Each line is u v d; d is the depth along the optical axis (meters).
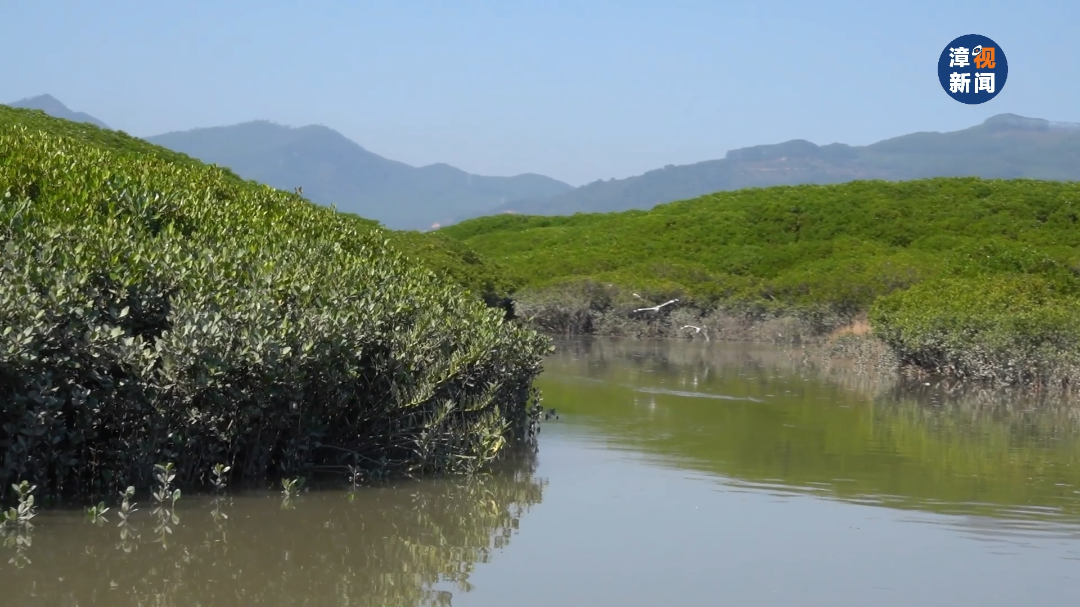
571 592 5.77
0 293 6.25
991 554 6.77
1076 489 8.93
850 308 29.78
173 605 5.27
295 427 7.80
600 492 8.28
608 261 38.94
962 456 10.54
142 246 7.66
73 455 6.91
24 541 6.07
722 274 35.09
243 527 6.68
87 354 6.66
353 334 7.79
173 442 7.09
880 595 5.87
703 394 15.52
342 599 5.54
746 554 6.61
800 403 14.84
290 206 12.40
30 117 20.14
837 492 8.56
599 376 17.83
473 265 23.12
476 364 9.04
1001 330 17.72
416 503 7.65
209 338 6.85
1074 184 45.00
